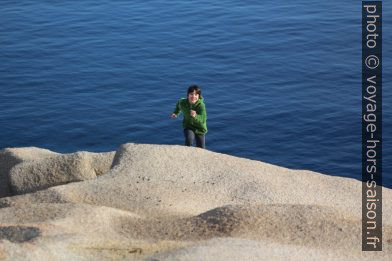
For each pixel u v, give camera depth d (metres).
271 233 13.00
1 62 49.00
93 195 15.90
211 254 11.34
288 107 41.78
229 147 37.59
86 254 11.43
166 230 13.17
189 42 52.88
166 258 11.21
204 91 44.38
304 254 11.96
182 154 18.36
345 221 13.58
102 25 57.00
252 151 37.28
